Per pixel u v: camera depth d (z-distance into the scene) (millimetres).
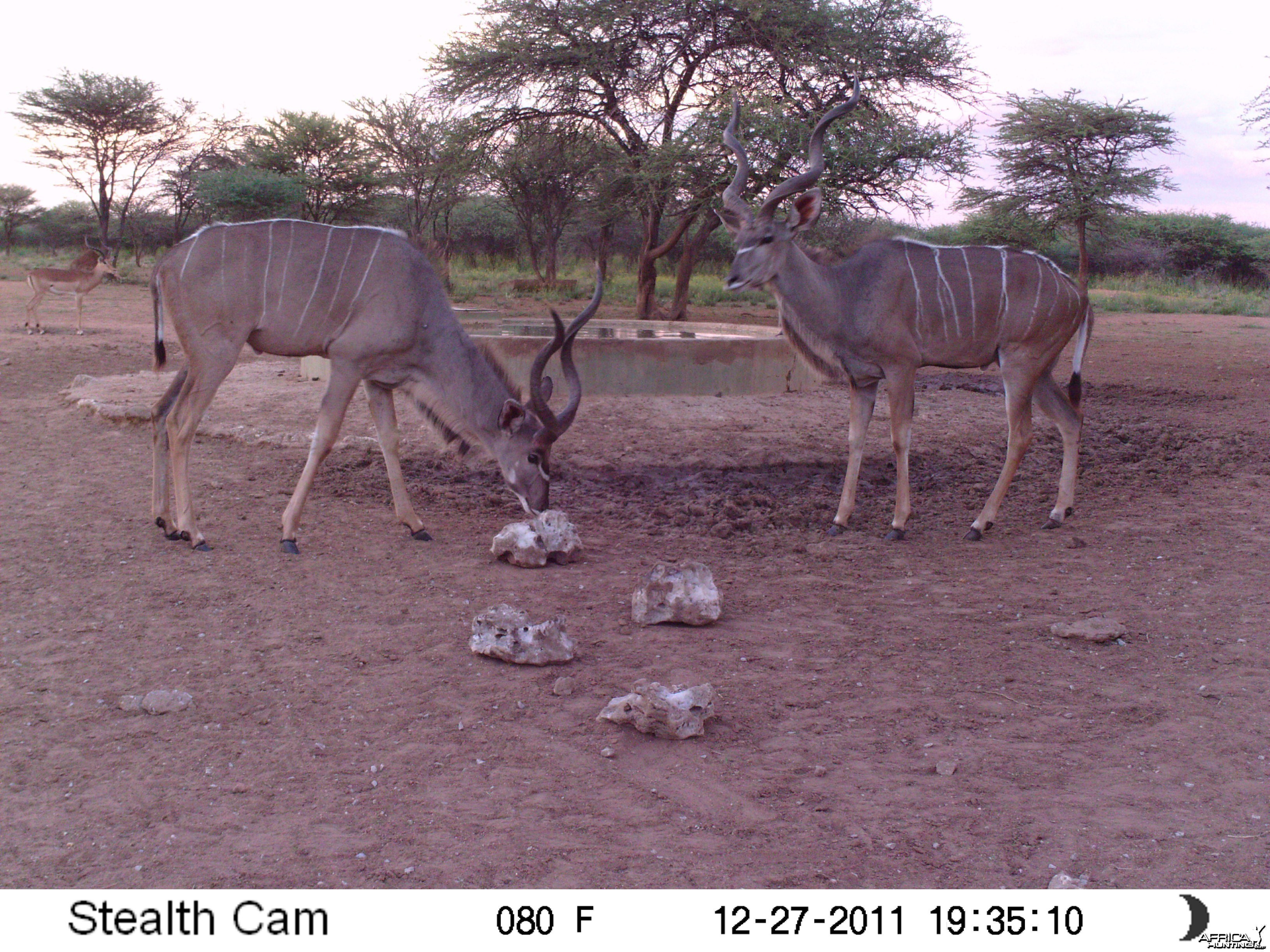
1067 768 3379
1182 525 6324
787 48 17562
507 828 2965
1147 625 4633
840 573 5406
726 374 9938
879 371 6035
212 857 2775
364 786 3176
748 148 16422
